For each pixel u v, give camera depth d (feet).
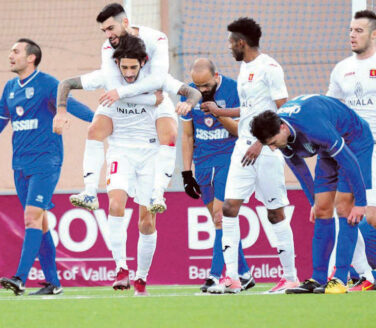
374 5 112.78
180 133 99.40
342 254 67.15
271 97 73.72
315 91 132.98
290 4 131.85
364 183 65.98
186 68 127.03
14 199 98.63
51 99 79.41
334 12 132.05
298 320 49.08
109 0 142.92
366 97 80.79
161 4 127.24
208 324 47.78
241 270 84.23
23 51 80.02
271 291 75.36
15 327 48.21
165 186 72.23
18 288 77.25
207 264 97.45
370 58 80.64
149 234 73.41
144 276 74.43
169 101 73.67
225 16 130.11
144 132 72.79
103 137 73.00
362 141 67.46
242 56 74.54
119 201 72.23
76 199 72.74
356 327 45.88
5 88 81.87
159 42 71.36
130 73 69.15
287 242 74.95
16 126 80.07
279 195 74.43
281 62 132.98
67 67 144.15
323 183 68.18
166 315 52.65
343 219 66.80
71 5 143.84
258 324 47.52
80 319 51.31
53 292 81.25
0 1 144.25
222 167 81.66
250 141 73.67
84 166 73.20
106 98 69.36
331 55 132.46
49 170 79.46
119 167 72.54
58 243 98.32
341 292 67.31
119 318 51.44
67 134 145.18
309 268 97.30
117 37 70.23
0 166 146.30
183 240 97.60
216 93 81.30
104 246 97.76
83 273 97.71
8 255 98.32
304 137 62.59
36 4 144.25
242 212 97.55
